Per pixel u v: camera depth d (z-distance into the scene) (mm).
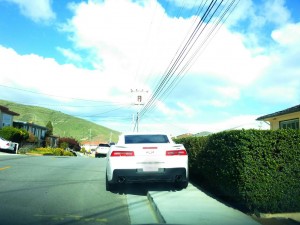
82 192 5844
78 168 9523
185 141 8148
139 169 5504
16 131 25234
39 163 10672
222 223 3898
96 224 4027
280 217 4352
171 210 4461
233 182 4785
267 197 4395
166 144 5719
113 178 5555
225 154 5016
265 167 4418
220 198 5414
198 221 3959
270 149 4438
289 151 4461
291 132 4500
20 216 4195
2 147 19328
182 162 5629
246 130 4453
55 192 5730
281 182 4418
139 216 4516
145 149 5578
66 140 52062
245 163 4391
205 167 6219
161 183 6711
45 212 4445
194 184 6859
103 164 11430
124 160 5527
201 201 5047
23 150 23094
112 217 4395
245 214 4348
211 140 5789
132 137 6184
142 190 6184
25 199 5117
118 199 5457
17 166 9344
